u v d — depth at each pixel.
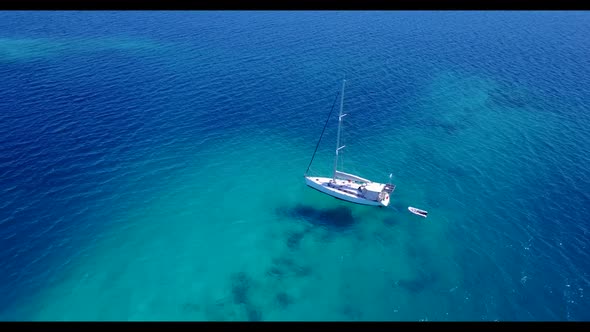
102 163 66.12
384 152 72.06
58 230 53.69
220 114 81.44
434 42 120.00
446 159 69.94
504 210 58.03
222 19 136.25
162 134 74.44
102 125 75.81
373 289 47.22
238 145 72.88
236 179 65.00
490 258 50.56
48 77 93.12
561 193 60.72
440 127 79.44
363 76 98.69
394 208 59.34
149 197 60.28
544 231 54.12
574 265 48.97
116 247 51.97
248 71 99.31
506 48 115.69
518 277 47.81
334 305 45.47
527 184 62.97
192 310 44.62
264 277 48.69
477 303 45.06
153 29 126.38
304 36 122.44
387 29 129.88
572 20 139.00
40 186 60.47
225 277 48.59
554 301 44.75
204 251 52.06
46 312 43.97
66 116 77.88
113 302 45.28
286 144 73.81
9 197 57.97
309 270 49.72
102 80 92.62
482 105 87.00
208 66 101.38
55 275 47.88
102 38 118.62
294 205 60.25
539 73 100.44
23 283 46.75
